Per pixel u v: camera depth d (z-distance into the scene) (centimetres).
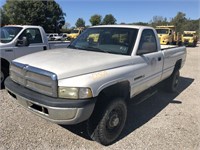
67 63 331
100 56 379
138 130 409
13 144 340
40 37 726
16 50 655
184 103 566
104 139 349
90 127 346
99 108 338
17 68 355
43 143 348
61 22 5791
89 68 325
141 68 415
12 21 4869
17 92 339
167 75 577
